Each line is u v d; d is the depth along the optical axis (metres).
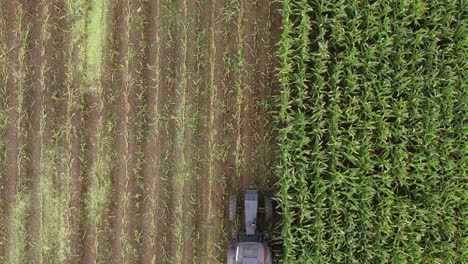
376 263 9.68
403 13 9.55
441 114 9.70
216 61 10.30
